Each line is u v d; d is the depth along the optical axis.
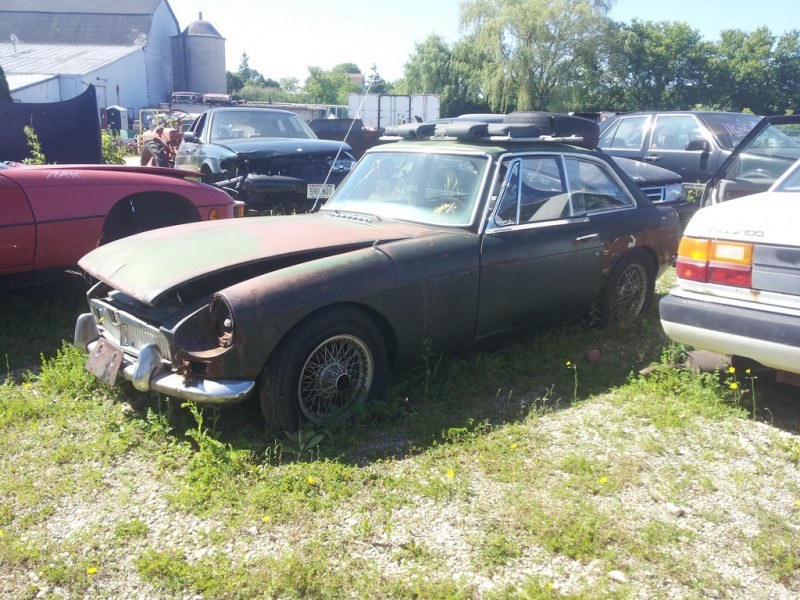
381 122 31.42
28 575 2.71
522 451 3.63
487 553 2.82
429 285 4.05
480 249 4.31
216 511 3.10
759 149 6.70
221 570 2.71
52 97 42.59
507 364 4.72
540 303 4.73
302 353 3.59
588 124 6.37
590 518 3.04
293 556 2.76
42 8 64.06
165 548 2.87
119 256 4.04
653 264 5.70
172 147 13.42
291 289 3.52
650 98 65.50
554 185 4.94
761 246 3.74
